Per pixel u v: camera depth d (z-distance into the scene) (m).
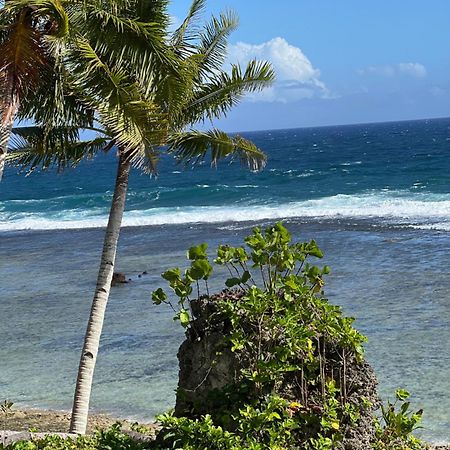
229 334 5.50
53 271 27.50
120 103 9.84
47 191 73.19
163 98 10.55
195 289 20.78
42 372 15.23
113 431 6.81
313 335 5.32
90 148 11.90
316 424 5.22
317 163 89.12
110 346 16.61
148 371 14.61
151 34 9.66
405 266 23.11
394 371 13.46
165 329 17.69
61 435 9.63
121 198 11.42
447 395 12.02
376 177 61.06
